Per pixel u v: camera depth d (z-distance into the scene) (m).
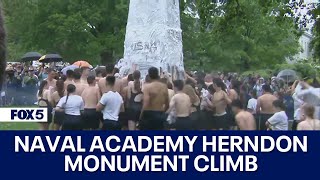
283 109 10.55
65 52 46.09
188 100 10.57
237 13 25.19
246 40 48.25
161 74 16.06
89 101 10.84
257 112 10.97
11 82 20.23
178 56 19.44
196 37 47.66
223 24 25.42
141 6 19.02
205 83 13.34
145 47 18.89
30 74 22.62
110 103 10.86
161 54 18.88
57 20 44.53
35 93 20.52
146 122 10.53
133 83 11.36
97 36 46.75
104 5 46.28
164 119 10.55
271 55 50.88
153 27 18.91
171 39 19.20
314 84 10.02
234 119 9.84
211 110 10.53
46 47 46.50
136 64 18.25
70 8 45.88
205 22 25.44
